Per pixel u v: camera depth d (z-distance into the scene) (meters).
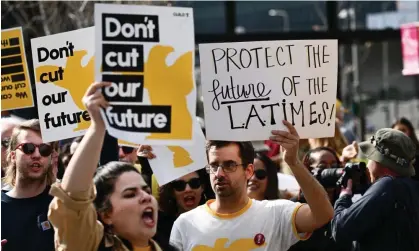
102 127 7.93
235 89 10.12
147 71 8.43
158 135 8.41
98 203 8.58
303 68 10.20
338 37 24.84
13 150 11.20
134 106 8.38
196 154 10.40
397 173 11.31
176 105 8.48
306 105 10.21
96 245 8.30
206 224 10.30
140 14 8.44
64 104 10.90
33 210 10.89
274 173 13.06
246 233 10.20
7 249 10.68
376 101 44.84
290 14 28.12
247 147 10.38
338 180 11.68
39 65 10.91
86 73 10.87
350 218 10.98
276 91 10.15
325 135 10.28
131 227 8.55
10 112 16.94
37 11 21.97
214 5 25.94
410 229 11.07
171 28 8.53
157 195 12.04
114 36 8.38
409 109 45.44
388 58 45.22
